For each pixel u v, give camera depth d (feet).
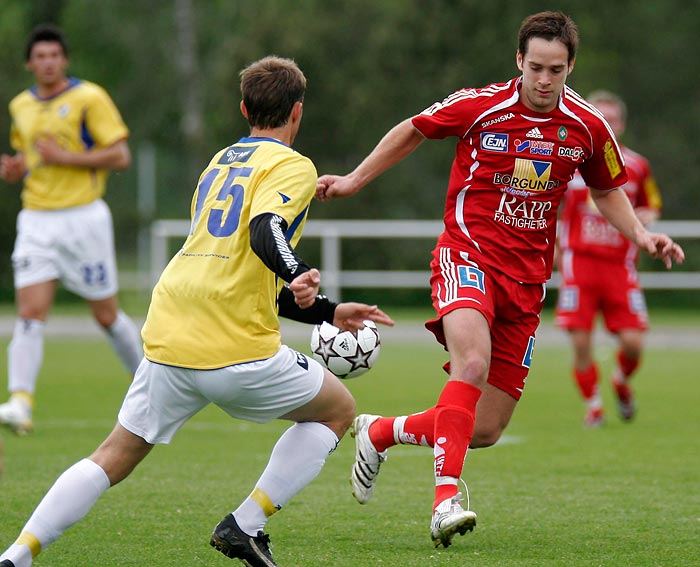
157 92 485.97
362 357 61.00
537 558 63.31
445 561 62.54
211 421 125.49
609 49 403.95
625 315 121.60
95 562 62.13
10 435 110.73
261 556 56.75
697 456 100.42
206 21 469.57
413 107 357.61
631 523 72.69
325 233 246.06
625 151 123.75
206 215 56.29
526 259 68.13
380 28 354.13
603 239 120.78
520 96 66.85
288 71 58.95
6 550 59.36
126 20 487.20
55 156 111.04
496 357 69.46
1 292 320.50
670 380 163.84
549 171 67.26
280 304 56.59
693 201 382.22
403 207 364.58
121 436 55.67
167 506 77.46
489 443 70.95
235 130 368.07
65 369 172.55
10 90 328.70
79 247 113.80
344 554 64.23
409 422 69.41
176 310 55.06
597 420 120.57
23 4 474.90
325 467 95.45
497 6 361.92
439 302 66.64
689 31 406.00
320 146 362.12
